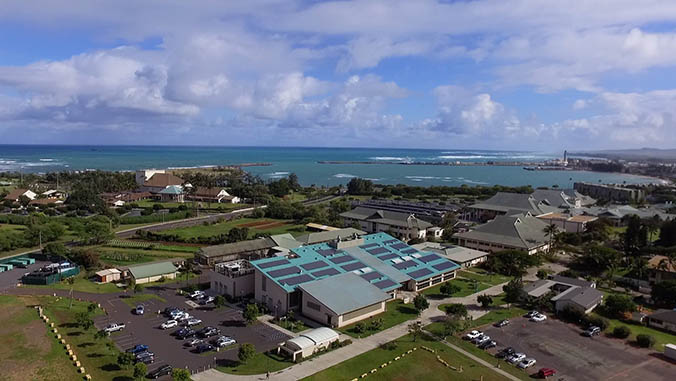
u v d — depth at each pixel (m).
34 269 114.56
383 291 93.38
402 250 122.31
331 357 70.88
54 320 80.12
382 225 171.00
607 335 82.56
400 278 103.12
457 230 170.12
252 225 180.88
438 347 75.62
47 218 168.12
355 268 103.75
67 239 147.88
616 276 120.00
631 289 111.25
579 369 69.75
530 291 99.56
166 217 189.00
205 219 193.62
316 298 84.94
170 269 112.00
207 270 117.06
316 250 111.38
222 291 99.81
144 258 127.56
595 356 74.19
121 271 108.94
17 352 67.06
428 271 110.56
